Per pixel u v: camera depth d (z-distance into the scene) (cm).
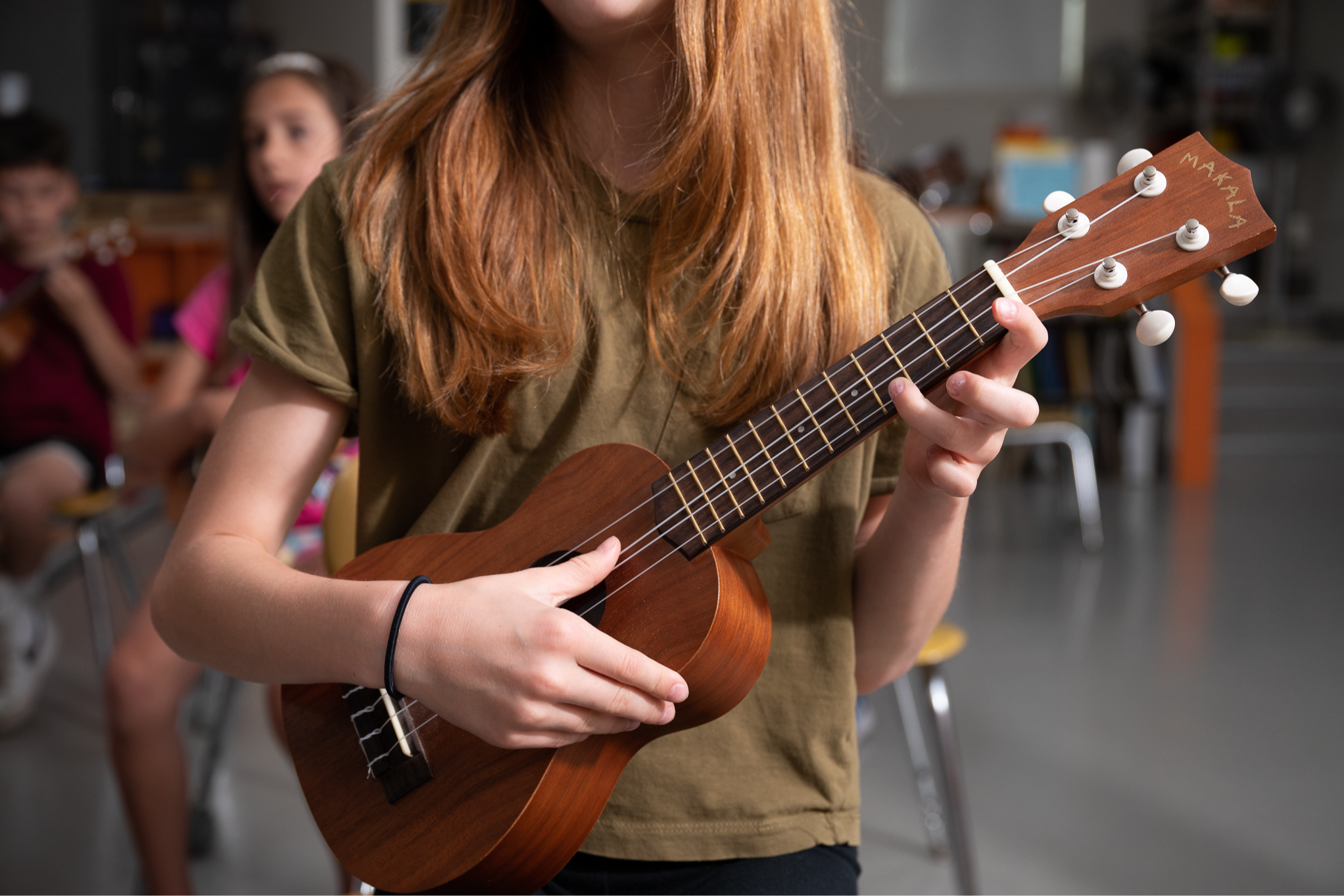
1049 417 454
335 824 80
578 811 76
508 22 86
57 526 349
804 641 86
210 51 738
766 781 85
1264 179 832
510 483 86
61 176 322
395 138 86
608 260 85
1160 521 487
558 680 66
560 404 85
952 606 369
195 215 566
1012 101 850
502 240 84
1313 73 833
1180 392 571
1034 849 217
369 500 89
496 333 81
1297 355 678
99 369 314
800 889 82
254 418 84
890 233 88
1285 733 269
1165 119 849
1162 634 342
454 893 76
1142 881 206
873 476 89
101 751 264
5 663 269
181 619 78
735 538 79
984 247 576
